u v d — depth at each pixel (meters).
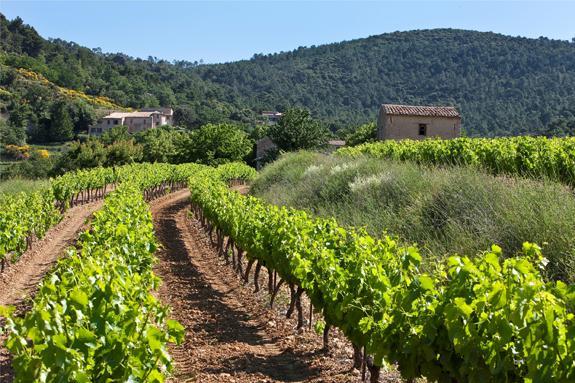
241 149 61.72
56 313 3.79
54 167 52.00
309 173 20.67
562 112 108.25
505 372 3.81
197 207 24.47
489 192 10.33
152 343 4.20
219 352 7.59
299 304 8.57
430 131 40.84
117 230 9.63
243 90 192.38
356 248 6.67
